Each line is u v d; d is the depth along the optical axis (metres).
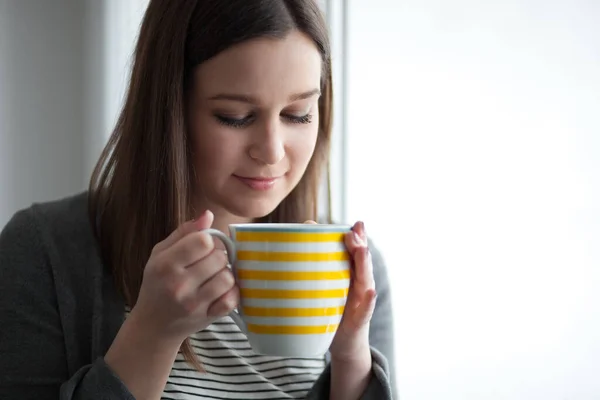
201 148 0.94
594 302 1.27
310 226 0.73
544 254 1.33
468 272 1.42
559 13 1.32
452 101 1.44
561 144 1.32
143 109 1.01
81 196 1.14
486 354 1.39
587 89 1.29
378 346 1.18
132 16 1.96
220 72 0.88
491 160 1.40
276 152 0.90
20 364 1.00
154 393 0.84
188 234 0.77
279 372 1.07
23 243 1.05
